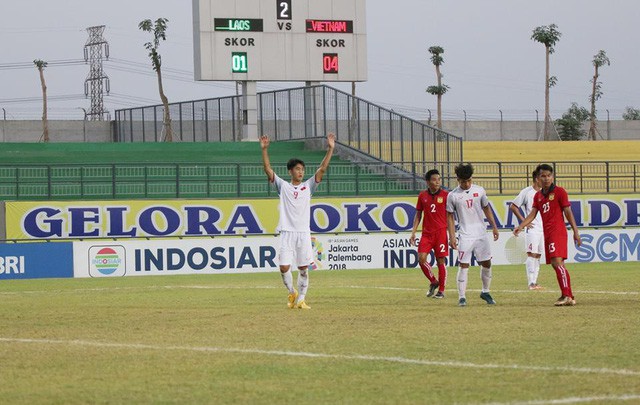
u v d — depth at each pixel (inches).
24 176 2928.2
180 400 711.1
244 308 1371.8
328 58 3339.1
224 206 2503.7
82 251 2325.3
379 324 1133.7
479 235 1348.4
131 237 2410.2
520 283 1824.6
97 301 1540.4
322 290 1697.8
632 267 2305.6
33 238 2405.3
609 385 740.7
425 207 1519.4
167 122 3826.3
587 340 970.1
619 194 2684.5
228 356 906.1
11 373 828.6
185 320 1212.5
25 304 1493.6
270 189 2901.1
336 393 730.2
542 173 1317.7
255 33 3284.9
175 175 2923.2
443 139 3115.2
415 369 822.5
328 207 2517.2
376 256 2502.5
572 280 1859.0
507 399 695.7
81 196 2832.2
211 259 2393.0
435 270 2333.9
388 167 2994.6
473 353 900.0
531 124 5418.3
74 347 978.1
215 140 3641.7
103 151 3430.1
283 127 3459.6
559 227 1318.9
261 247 2431.1
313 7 3324.3
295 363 862.5
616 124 5693.9
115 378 800.3
